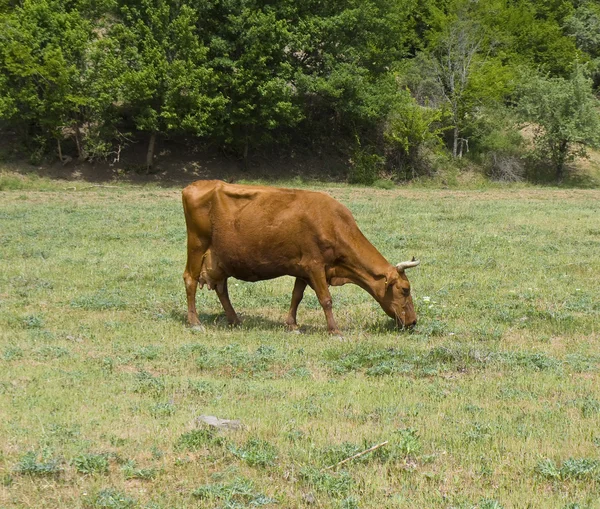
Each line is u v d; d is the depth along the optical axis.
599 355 13.26
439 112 55.56
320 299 14.62
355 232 14.68
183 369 12.03
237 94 48.69
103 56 45.50
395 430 9.31
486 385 11.39
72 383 11.01
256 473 8.16
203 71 46.22
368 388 11.09
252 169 53.31
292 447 8.77
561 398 10.88
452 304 17.36
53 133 46.41
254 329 14.79
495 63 59.03
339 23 49.53
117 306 16.48
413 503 7.53
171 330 14.52
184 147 53.19
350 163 56.41
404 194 47.88
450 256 23.19
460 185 56.47
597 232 28.92
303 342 13.81
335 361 12.62
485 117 58.91
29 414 9.64
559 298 17.89
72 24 45.84
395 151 57.38
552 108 57.53
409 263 14.54
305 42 49.00
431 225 30.38
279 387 11.05
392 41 54.16
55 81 43.97
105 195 41.19
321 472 8.12
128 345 13.29
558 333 14.97
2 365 11.85
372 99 51.38
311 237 14.38
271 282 19.58
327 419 9.76
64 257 22.14
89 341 13.60
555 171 59.56
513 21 66.56
